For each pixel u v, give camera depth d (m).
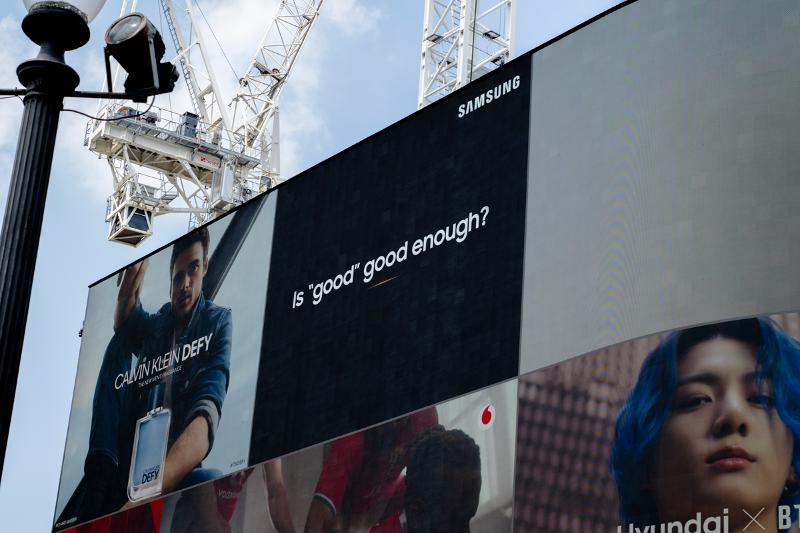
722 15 22.20
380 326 26.25
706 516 19.39
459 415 23.72
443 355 24.56
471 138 25.86
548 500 21.52
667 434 20.20
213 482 29.00
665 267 21.30
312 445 26.77
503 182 24.77
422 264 25.86
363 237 27.53
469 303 24.44
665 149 22.08
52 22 10.68
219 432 29.38
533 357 22.72
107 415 33.06
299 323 28.33
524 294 23.39
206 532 28.66
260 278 29.94
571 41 24.47
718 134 21.52
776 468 19.02
